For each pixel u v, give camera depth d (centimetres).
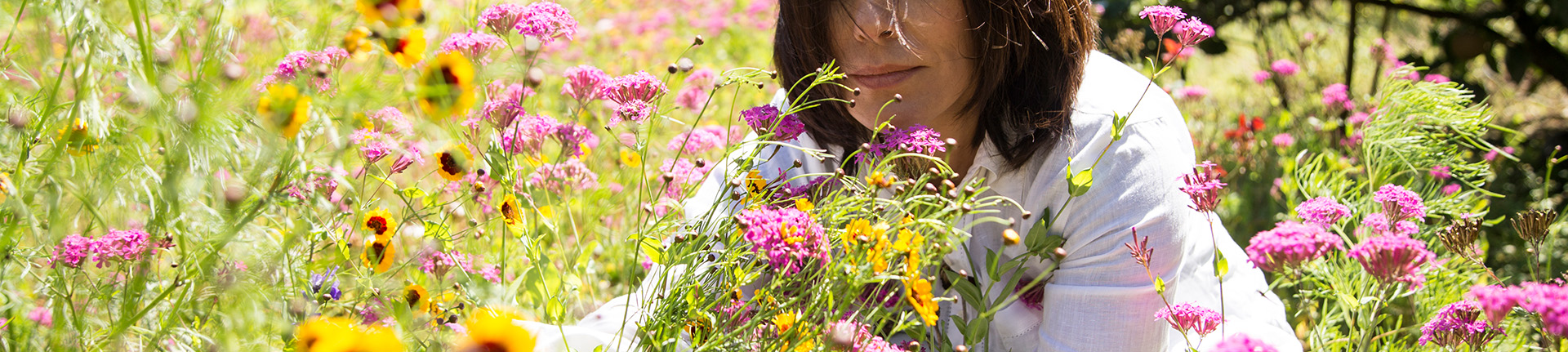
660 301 130
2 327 106
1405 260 109
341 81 128
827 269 117
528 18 138
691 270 126
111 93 111
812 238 116
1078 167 148
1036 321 164
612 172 232
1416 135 209
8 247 105
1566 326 101
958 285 143
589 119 202
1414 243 108
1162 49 358
